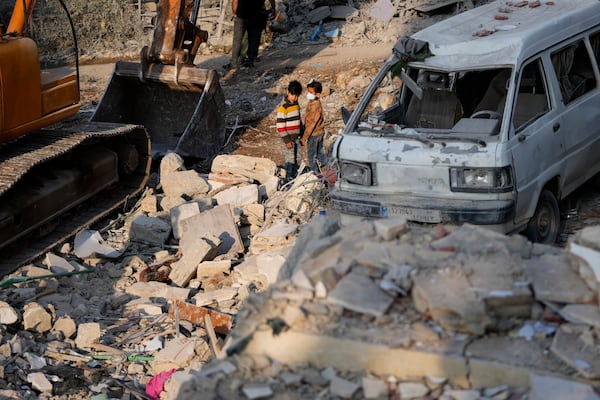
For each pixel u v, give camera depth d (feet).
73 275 30.14
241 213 32.96
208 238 30.40
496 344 13.99
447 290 14.60
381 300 14.88
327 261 16.24
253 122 46.29
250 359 14.64
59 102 32.94
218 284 28.55
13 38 30.94
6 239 30.50
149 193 36.73
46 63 59.98
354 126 26.66
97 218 34.86
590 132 27.94
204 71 40.75
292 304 15.19
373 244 16.31
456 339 14.12
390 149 24.79
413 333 14.24
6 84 29.73
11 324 25.68
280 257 27.53
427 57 26.55
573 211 28.99
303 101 47.29
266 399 13.82
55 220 33.88
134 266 30.96
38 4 62.95
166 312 27.61
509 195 23.76
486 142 23.95
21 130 31.04
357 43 56.70
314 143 35.42
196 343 24.52
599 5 29.14
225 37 59.82
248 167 36.32
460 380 13.73
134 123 43.60
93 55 61.11
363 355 14.14
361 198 25.13
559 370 13.30
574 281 14.78
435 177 24.23
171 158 37.40
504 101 26.68
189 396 14.01
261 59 55.88
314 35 58.34
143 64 41.55
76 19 63.31
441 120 27.84
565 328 14.02
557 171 26.09
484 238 16.24
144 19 63.57
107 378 23.82
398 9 59.41
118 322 26.96
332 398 13.74
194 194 35.50
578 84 28.37
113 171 36.73
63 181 33.47
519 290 14.49
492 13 29.12
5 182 28.94
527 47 25.49
